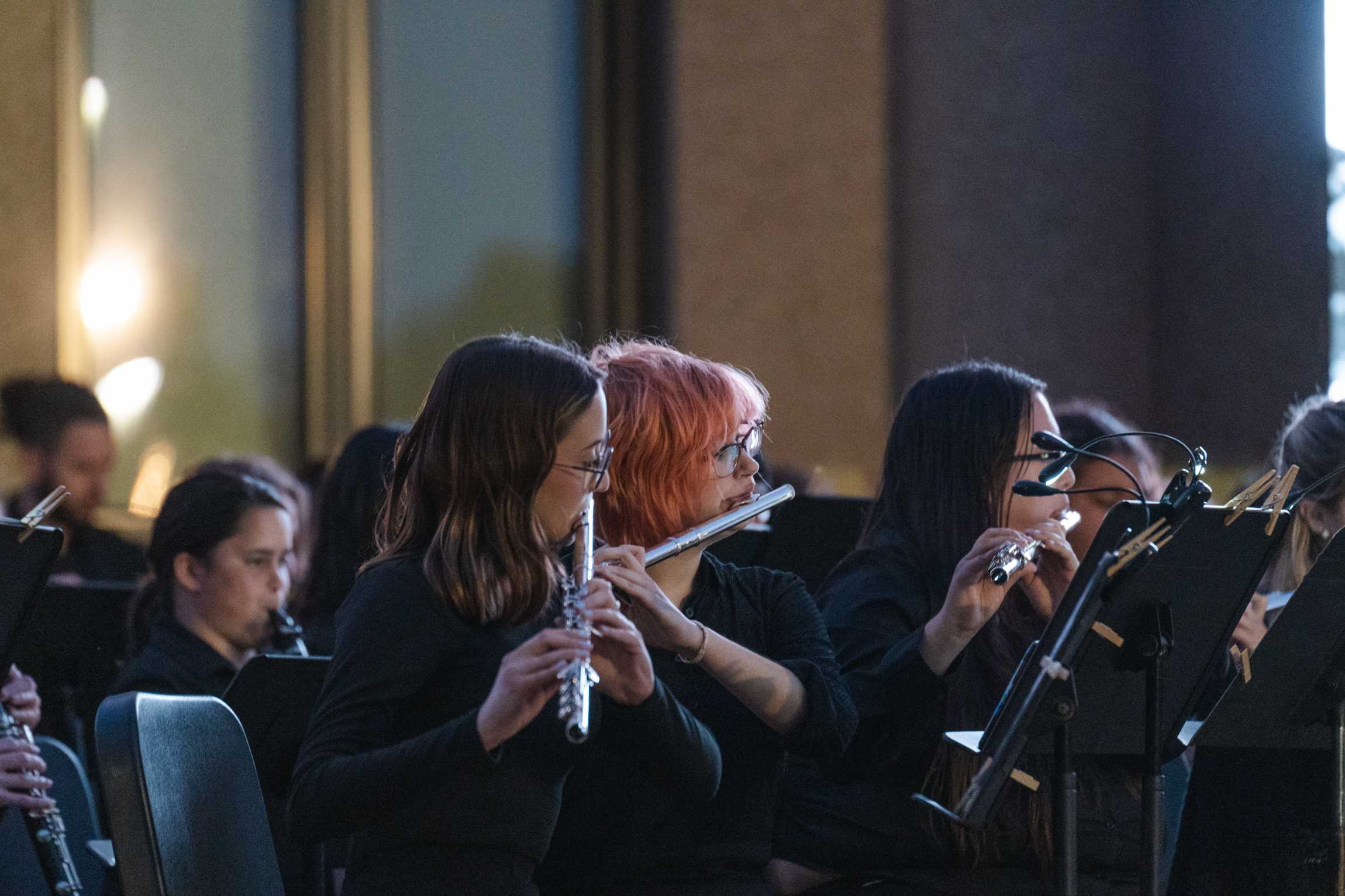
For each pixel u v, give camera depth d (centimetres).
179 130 1572
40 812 725
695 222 1673
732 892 593
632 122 1697
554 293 1684
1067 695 591
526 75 1680
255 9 1600
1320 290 1814
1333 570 631
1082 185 1834
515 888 534
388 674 529
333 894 827
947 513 743
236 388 1583
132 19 1556
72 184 1515
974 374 761
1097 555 591
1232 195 1836
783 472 1391
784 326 1695
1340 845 680
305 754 520
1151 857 623
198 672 855
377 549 611
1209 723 668
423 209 1642
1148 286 1864
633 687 536
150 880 559
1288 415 983
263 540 880
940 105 1769
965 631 669
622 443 634
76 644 980
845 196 1717
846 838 743
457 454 549
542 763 541
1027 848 727
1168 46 1867
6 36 1500
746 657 589
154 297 1555
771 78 1700
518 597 543
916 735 726
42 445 1327
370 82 1617
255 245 1595
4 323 1495
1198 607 627
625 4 1694
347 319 1611
